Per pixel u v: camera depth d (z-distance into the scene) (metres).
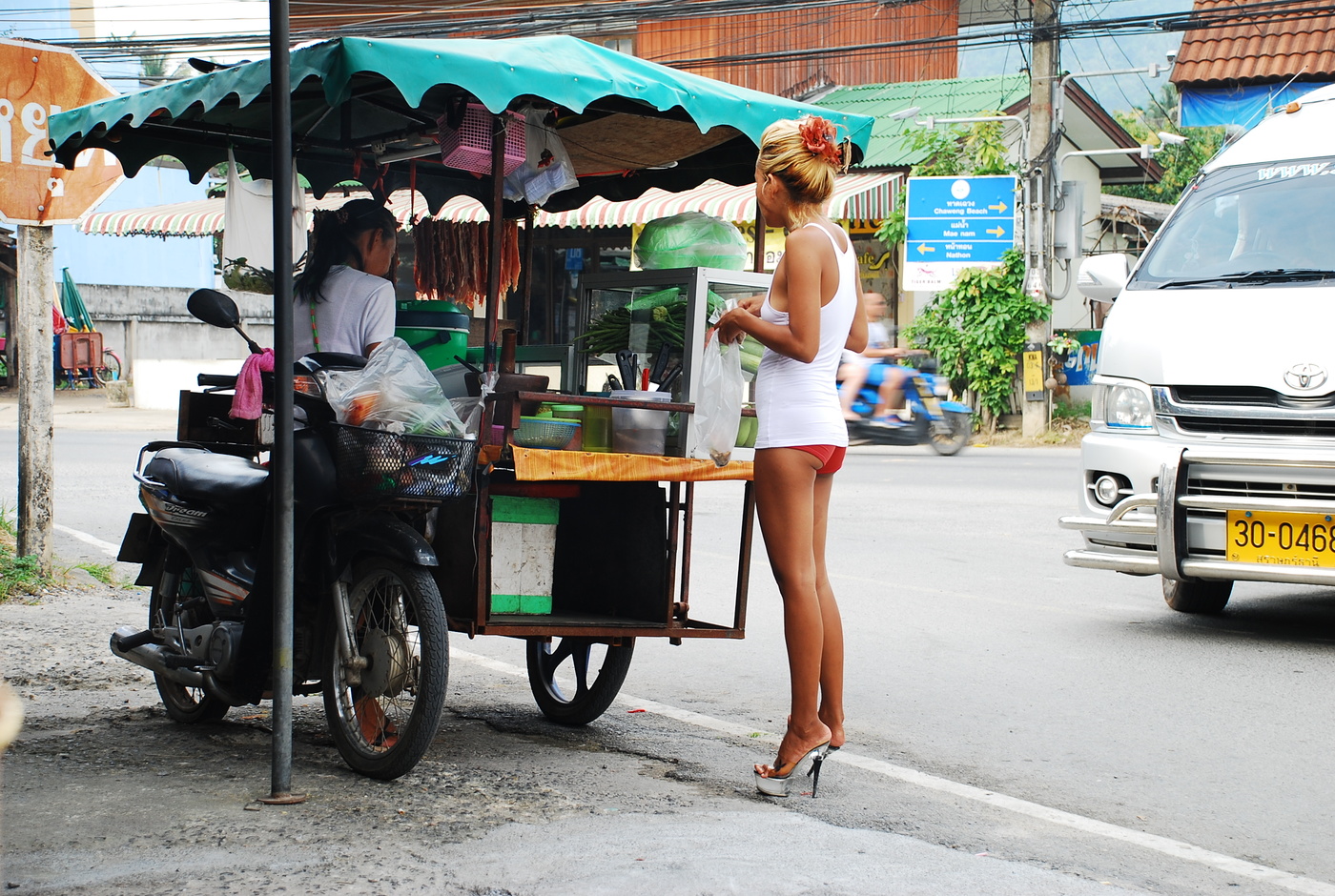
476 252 6.63
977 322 19.86
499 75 4.24
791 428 4.11
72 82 7.53
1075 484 13.75
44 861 3.42
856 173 21.16
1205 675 6.00
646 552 4.77
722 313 4.64
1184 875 3.56
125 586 7.99
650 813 3.94
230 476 4.67
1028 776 4.52
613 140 5.77
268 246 5.48
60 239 32.84
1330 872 3.63
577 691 5.12
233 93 4.67
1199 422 6.51
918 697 5.63
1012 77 23.56
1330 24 19.56
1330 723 5.19
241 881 3.29
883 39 26.44
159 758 4.50
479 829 3.73
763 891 3.29
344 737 4.34
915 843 3.73
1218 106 19.78
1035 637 6.87
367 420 4.11
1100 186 27.22
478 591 4.38
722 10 17.03
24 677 5.70
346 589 4.35
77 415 25.27
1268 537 6.27
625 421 4.49
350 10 24.80
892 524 11.05
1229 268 7.04
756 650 6.67
